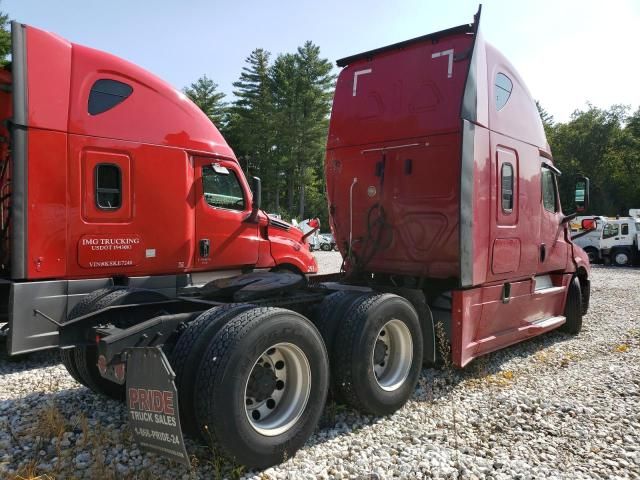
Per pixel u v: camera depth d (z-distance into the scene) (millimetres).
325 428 4004
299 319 3525
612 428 4023
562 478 3207
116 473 3240
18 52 5445
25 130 5469
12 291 5367
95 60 6078
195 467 3240
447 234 5070
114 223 6199
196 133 7141
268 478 3186
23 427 3959
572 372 5605
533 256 6270
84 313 4336
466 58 5020
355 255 5793
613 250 25766
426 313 4816
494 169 5332
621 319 9047
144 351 3053
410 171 5312
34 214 5527
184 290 6195
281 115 59719
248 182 8258
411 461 3418
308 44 61969
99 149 6051
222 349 3121
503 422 4125
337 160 5961
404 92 5402
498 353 6449
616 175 62844
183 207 6918
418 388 4992
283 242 8469
